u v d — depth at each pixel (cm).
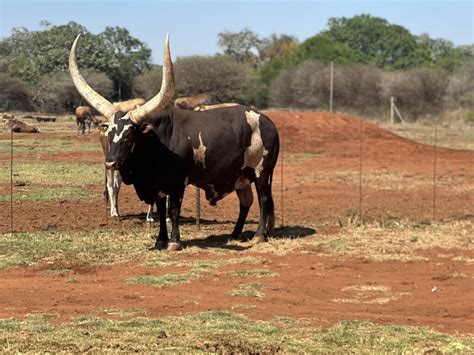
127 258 2147
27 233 2406
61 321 1531
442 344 1442
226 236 2486
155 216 2809
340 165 4784
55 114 7912
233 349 1380
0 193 3238
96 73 8438
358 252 2294
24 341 1394
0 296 1730
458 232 2611
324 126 6034
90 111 6116
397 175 4341
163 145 2189
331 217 2928
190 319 1552
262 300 1748
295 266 2108
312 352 1377
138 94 9262
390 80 10556
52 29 7938
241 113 2358
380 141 5759
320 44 13738
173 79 2078
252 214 2970
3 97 7700
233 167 2342
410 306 1731
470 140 7225
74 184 3569
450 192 3753
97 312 1603
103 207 2973
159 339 1423
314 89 11100
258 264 2112
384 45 17388
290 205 3241
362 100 10794
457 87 11006
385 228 2675
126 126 2094
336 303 1750
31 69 7700
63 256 2148
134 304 1681
